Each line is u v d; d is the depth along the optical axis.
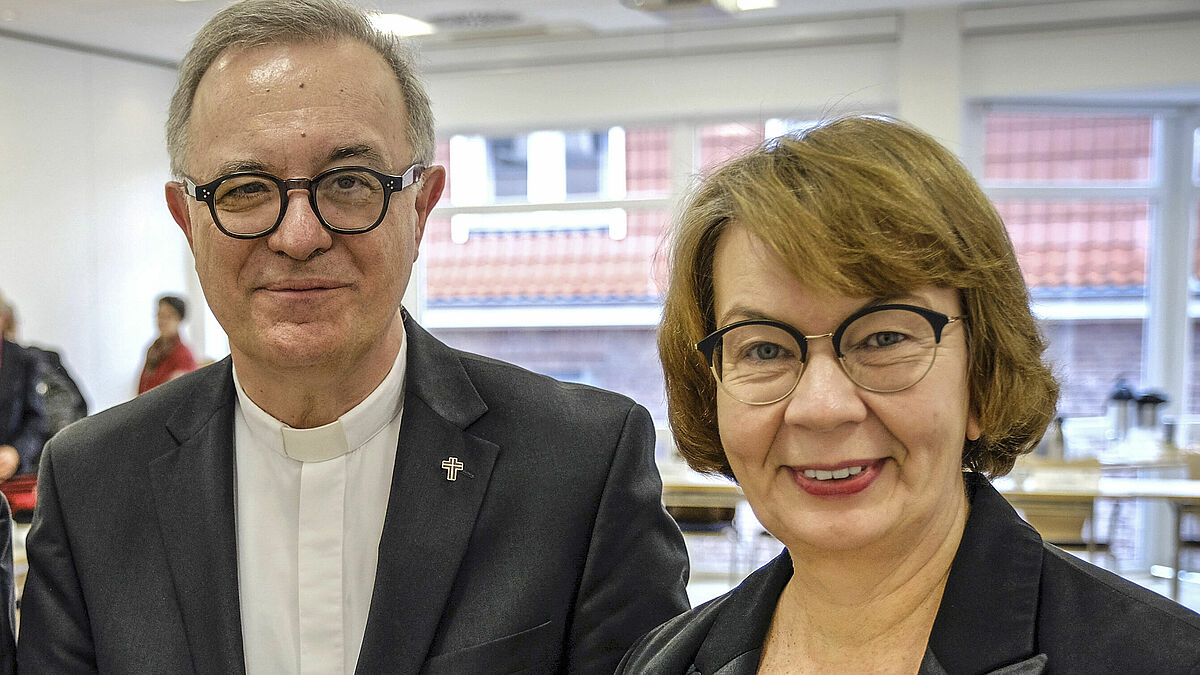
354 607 1.50
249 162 1.29
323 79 1.31
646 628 1.51
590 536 1.54
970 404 1.03
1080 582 0.97
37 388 5.34
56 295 8.23
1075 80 7.31
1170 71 7.10
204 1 7.08
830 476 0.99
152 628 1.47
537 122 8.51
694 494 5.74
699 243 1.06
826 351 0.98
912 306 0.95
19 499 4.48
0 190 7.81
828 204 0.95
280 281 1.32
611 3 7.12
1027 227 7.85
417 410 1.55
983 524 1.02
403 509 1.50
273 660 1.49
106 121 8.60
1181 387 7.81
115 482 1.56
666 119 8.35
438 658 1.45
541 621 1.48
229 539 1.50
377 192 1.34
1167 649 0.89
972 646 0.98
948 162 0.99
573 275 8.63
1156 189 7.76
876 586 1.04
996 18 7.34
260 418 1.50
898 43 7.59
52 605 1.52
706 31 7.95
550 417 1.58
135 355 8.89
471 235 8.83
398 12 7.23
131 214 8.83
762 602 1.17
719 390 1.05
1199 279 7.77
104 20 7.57
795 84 7.86
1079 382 7.89
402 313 1.65
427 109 1.49
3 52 7.83
